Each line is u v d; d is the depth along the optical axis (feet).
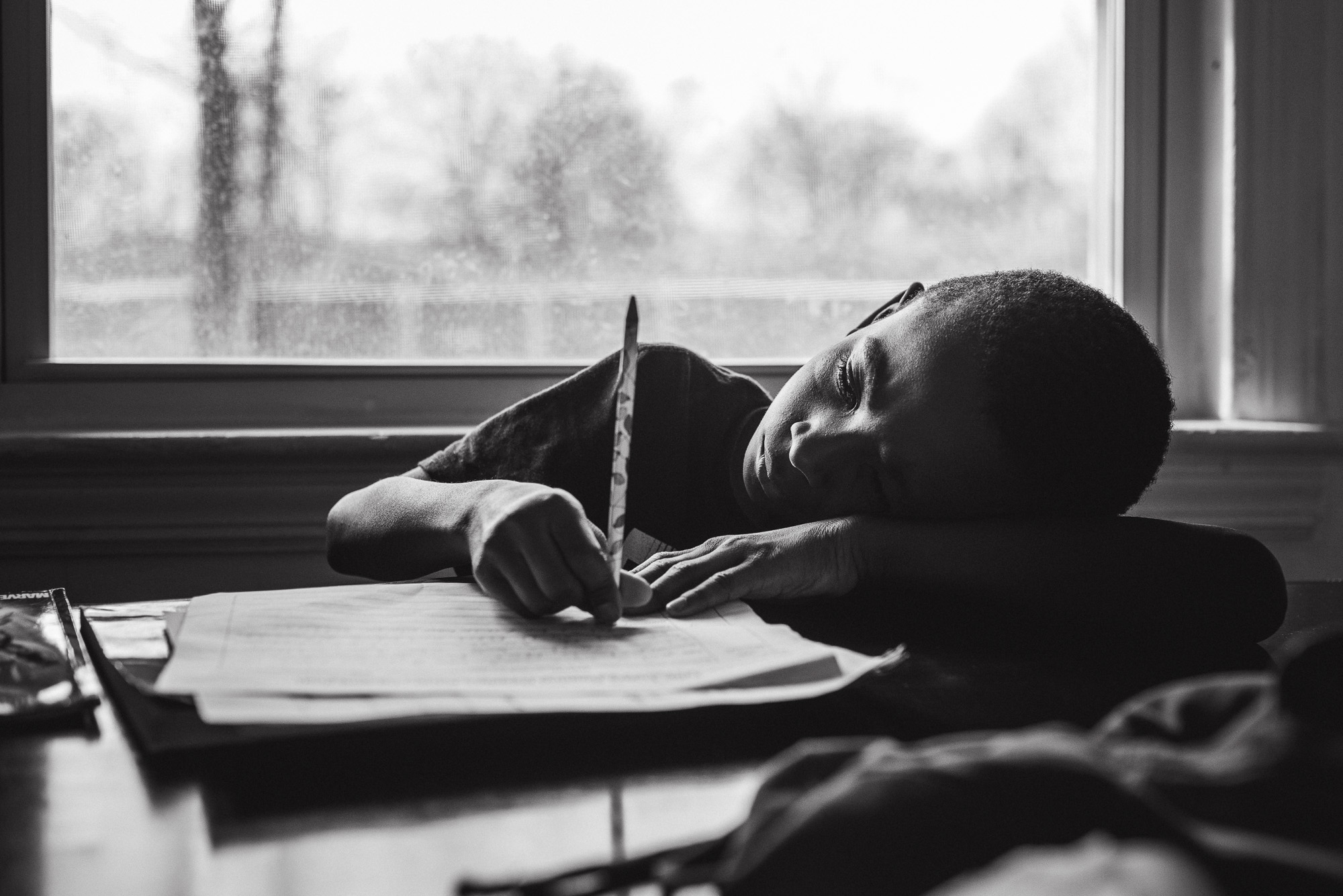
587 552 1.78
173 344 3.68
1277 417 4.08
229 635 1.61
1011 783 0.73
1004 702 1.49
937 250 4.18
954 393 2.22
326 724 1.26
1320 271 4.08
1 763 1.22
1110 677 1.65
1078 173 4.24
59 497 3.33
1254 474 3.95
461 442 3.13
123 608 2.00
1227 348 4.11
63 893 0.91
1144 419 2.35
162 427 3.59
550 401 3.14
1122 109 4.16
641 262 3.98
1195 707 0.88
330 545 2.78
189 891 0.91
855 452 2.32
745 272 4.05
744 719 1.40
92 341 3.64
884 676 1.64
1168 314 4.19
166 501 3.39
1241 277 4.06
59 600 2.05
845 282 4.11
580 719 1.39
